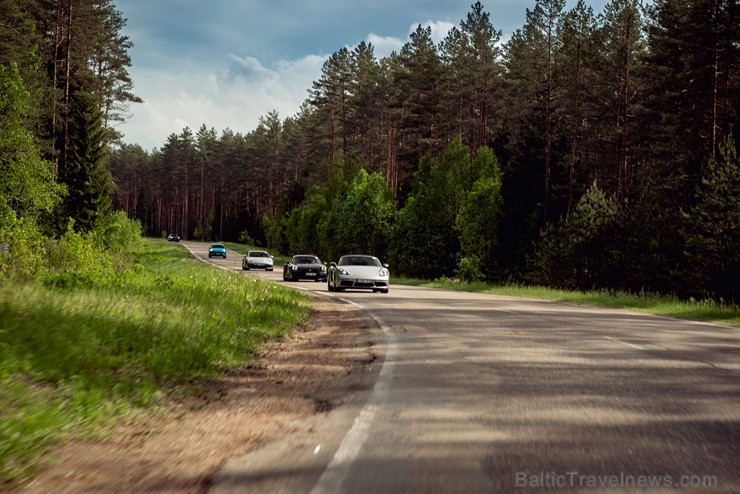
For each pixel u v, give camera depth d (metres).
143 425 6.28
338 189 70.75
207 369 9.05
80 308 10.75
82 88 53.84
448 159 51.28
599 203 36.44
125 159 183.38
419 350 10.96
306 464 5.02
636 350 10.82
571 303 22.73
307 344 12.31
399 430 5.96
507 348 11.05
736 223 28.52
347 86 88.50
